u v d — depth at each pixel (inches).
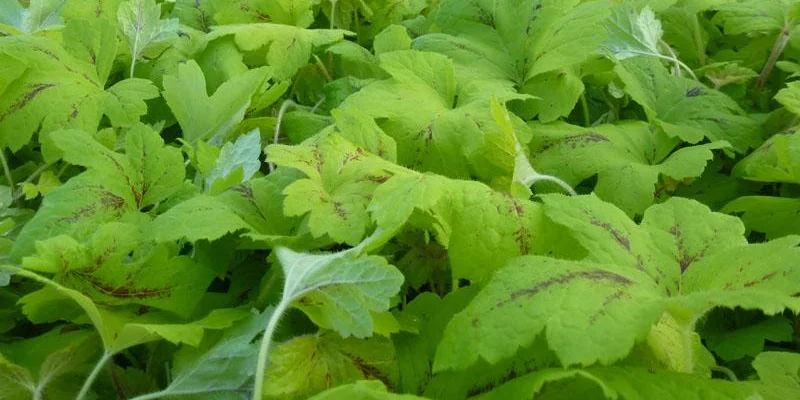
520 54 26.1
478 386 18.4
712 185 24.5
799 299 17.1
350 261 18.4
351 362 18.7
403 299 20.8
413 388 18.8
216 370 18.3
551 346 16.9
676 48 29.5
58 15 26.7
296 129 25.1
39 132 23.2
